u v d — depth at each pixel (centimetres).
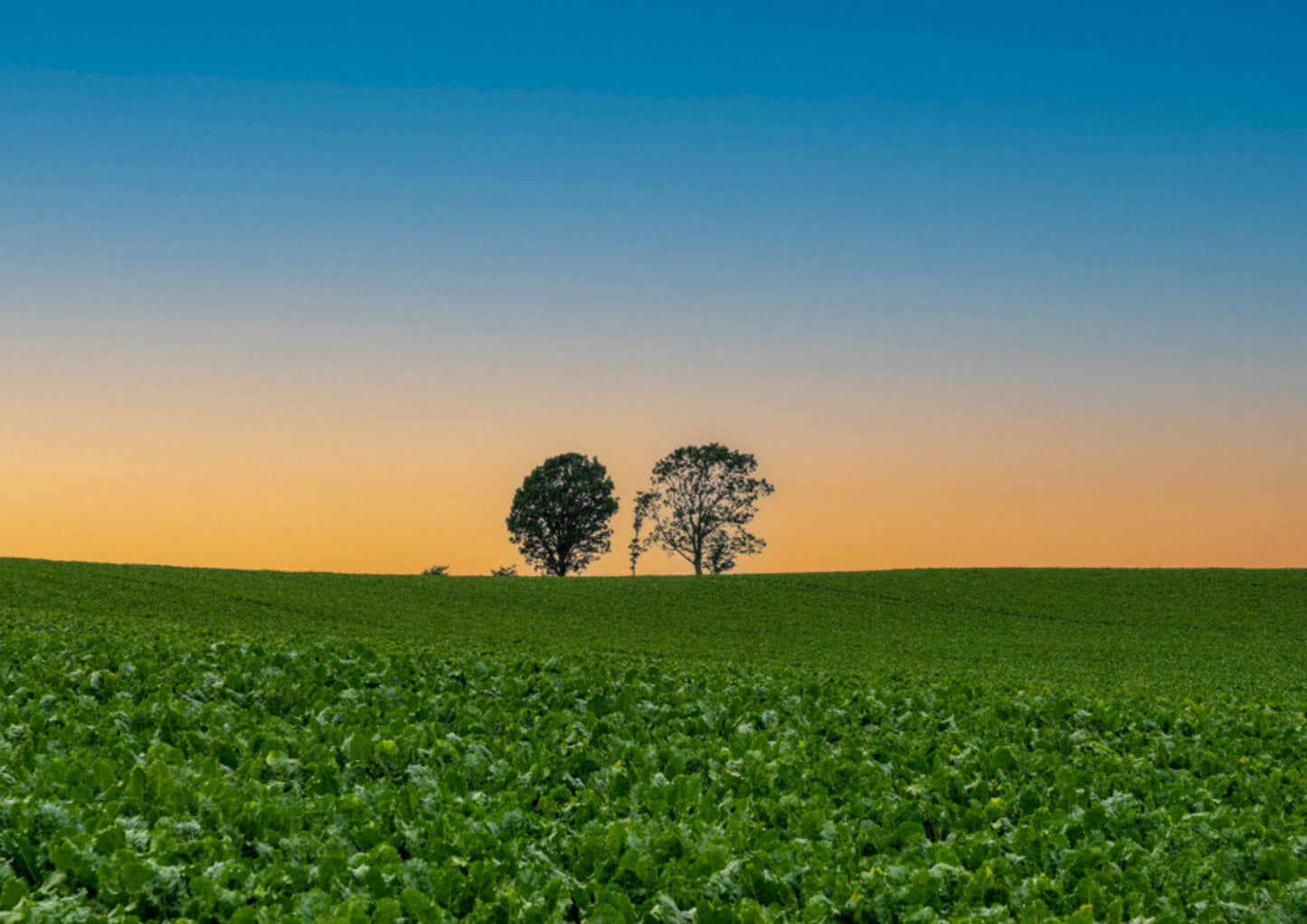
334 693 1576
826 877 767
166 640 2147
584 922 695
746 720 1572
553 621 5441
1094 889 754
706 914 691
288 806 876
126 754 1092
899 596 6619
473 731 1373
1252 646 5031
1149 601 6425
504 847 809
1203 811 1064
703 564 9475
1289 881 809
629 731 1402
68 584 5091
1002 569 7712
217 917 679
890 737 1431
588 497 9244
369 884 721
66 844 737
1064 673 3606
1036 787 1139
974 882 758
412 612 5397
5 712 1285
